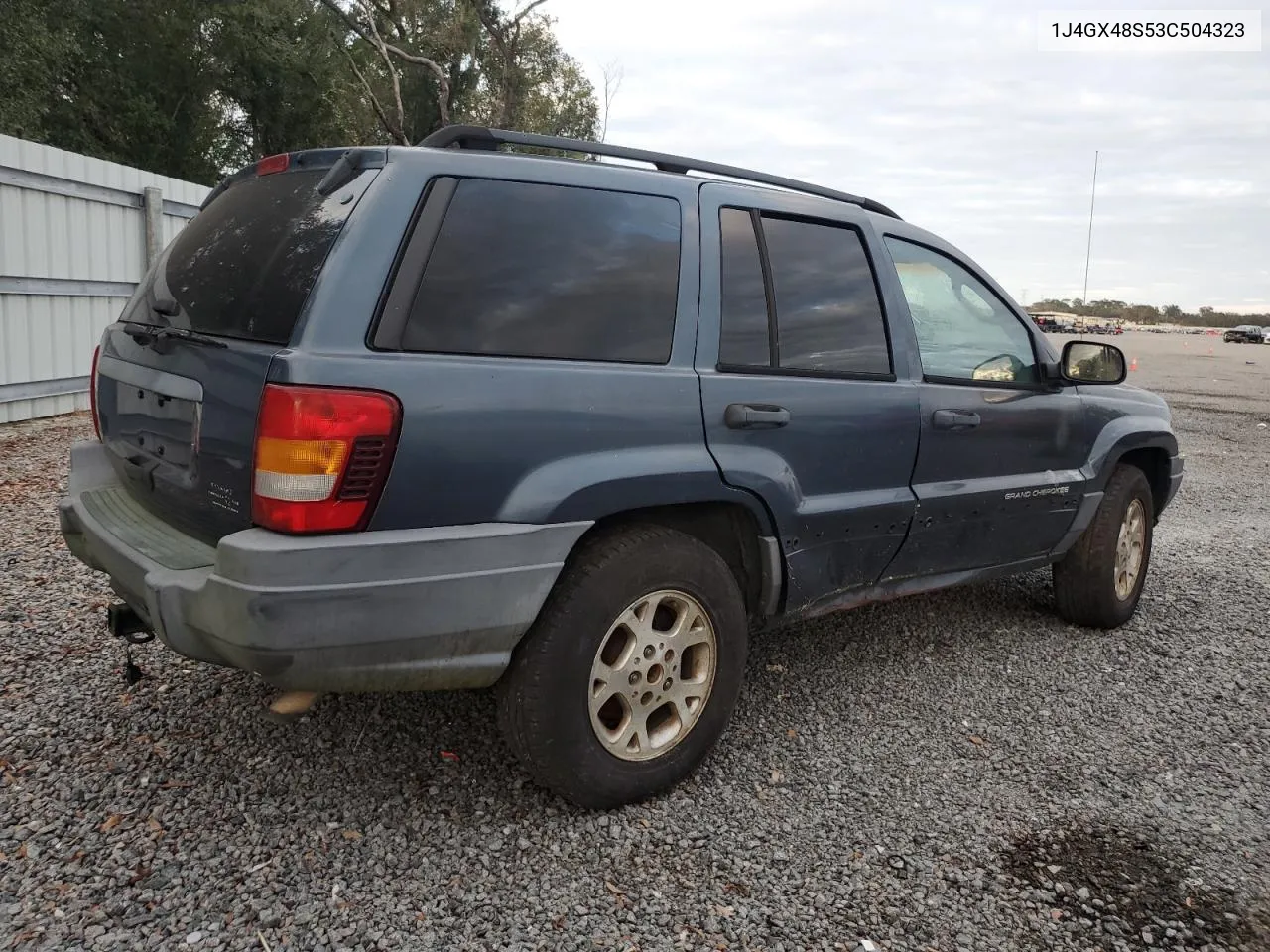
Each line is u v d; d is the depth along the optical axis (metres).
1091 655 4.31
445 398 2.39
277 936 2.23
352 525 2.30
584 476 2.59
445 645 2.44
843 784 3.06
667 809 2.86
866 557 3.47
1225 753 3.38
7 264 7.84
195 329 2.69
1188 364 31.97
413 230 2.46
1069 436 4.21
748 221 3.17
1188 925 2.42
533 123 24.30
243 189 3.08
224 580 2.22
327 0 18.23
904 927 2.37
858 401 3.30
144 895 2.35
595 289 2.74
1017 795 3.04
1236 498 8.46
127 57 23.88
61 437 7.74
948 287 3.88
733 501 2.95
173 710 3.31
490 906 2.38
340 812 2.75
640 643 2.79
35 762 2.95
